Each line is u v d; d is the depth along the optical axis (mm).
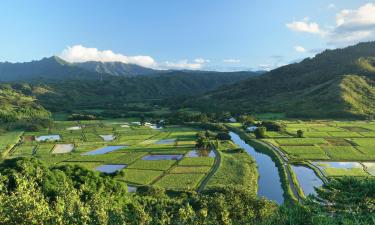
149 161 140625
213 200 69062
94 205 50125
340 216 40531
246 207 67375
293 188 102812
